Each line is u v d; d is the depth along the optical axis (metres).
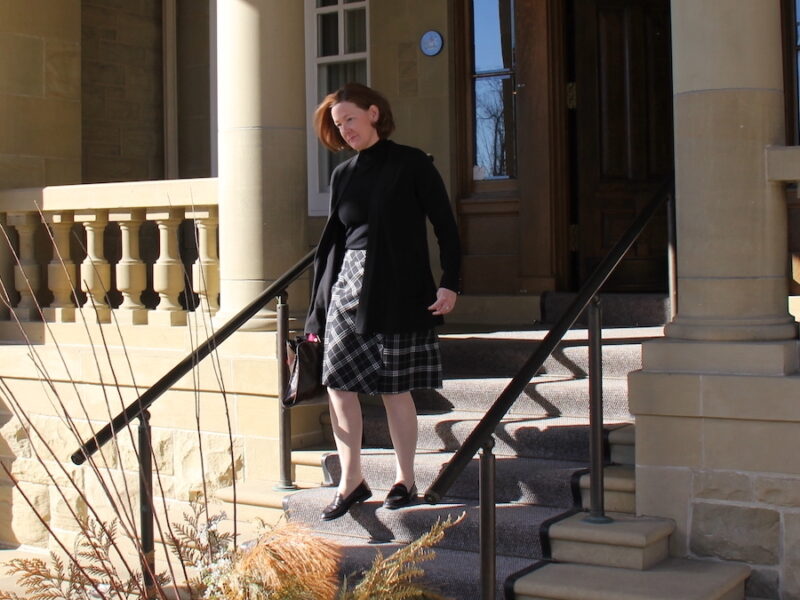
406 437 4.54
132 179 8.68
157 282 6.05
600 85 7.41
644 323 6.60
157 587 3.65
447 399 5.49
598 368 4.25
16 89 6.94
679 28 4.38
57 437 6.33
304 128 5.67
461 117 7.53
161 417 5.86
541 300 7.10
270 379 5.44
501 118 7.48
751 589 4.18
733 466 4.21
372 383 4.41
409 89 7.64
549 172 7.23
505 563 4.20
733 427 4.21
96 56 8.41
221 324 5.61
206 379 5.66
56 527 6.34
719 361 4.26
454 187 7.53
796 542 4.10
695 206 4.35
